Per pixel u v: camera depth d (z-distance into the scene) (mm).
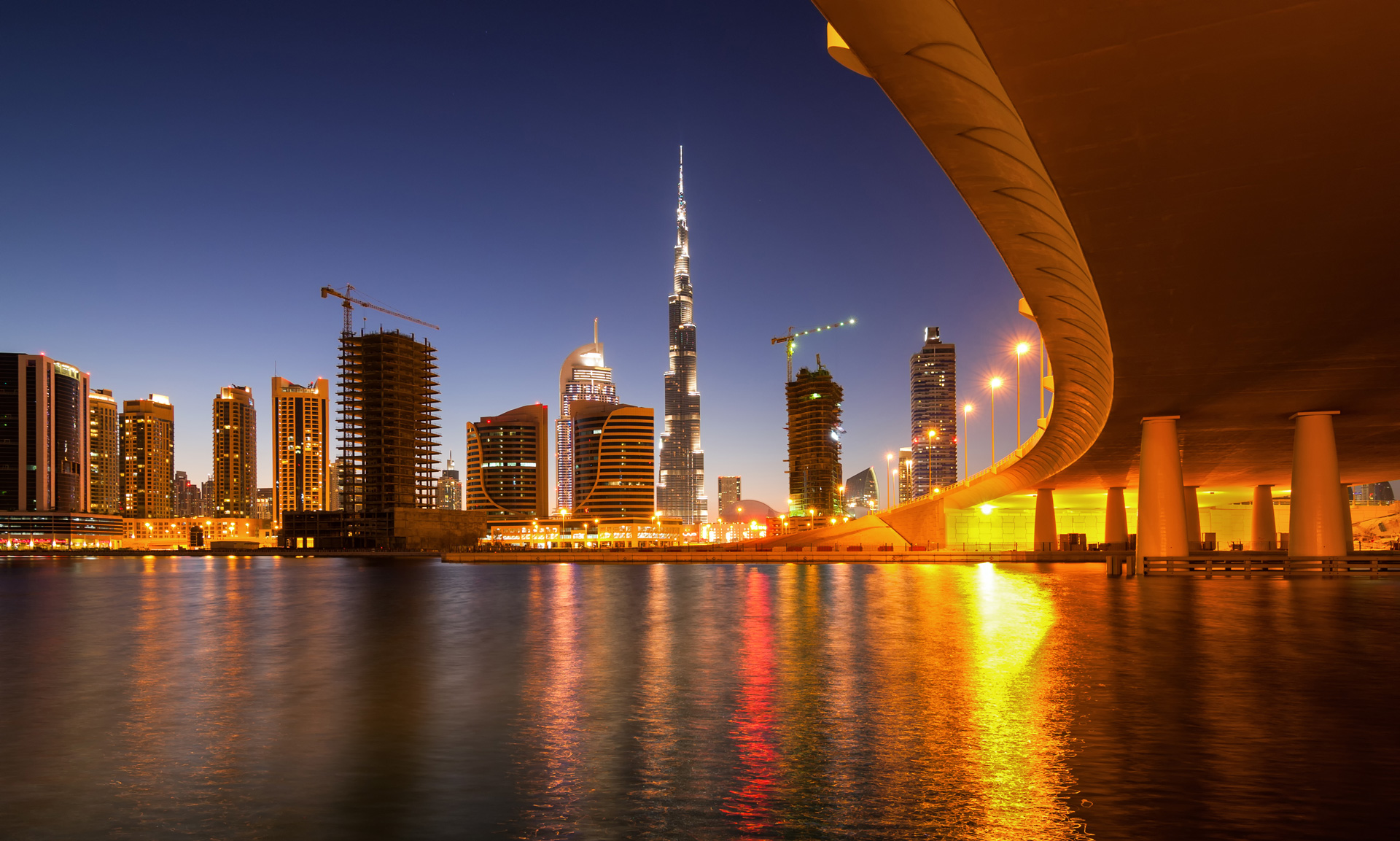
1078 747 17109
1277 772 15297
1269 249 34031
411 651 34812
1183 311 42281
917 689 23484
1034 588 61281
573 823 13727
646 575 103625
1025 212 36219
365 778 16250
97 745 19016
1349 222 31312
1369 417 71062
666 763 16812
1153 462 70750
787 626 41219
